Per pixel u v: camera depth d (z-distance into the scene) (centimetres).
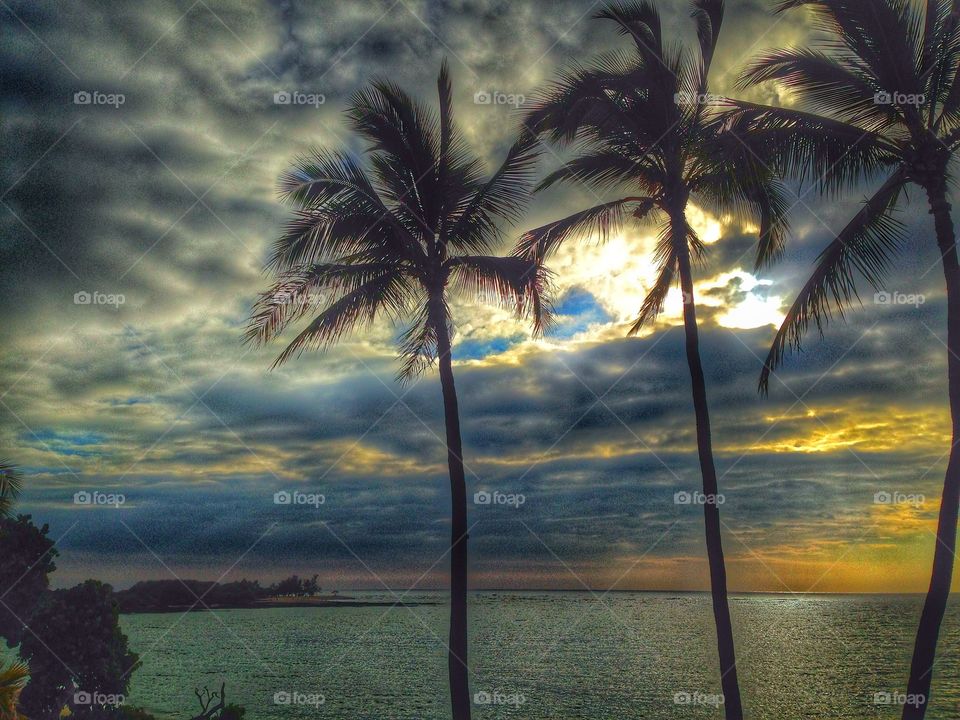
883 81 1568
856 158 1563
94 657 1839
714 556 1622
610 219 1905
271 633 16262
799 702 6234
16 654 1822
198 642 14150
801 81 1614
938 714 5619
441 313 1903
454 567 1747
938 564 1445
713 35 1852
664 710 6178
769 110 1586
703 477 1677
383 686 7994
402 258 1905
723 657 1572
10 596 1870
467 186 1973
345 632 16362
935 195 1545
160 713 6594
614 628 16188
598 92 1734
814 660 9275
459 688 1669
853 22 1540
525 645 12781
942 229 1528
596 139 1839
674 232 1791
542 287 1886
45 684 1802
